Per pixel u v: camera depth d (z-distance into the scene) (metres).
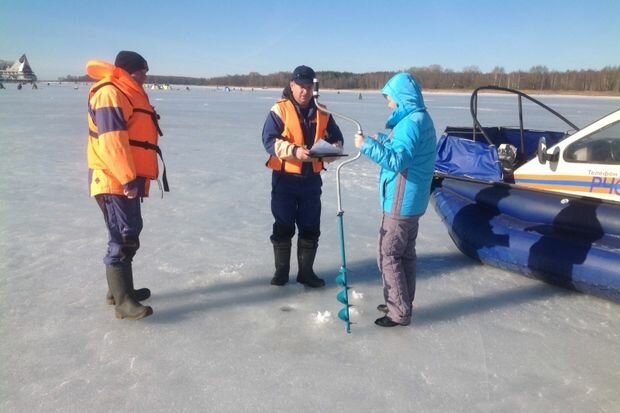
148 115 3.04
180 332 3.05
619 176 3.60
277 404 2.39
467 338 3.05
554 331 3.14
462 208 4.39
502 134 5.82
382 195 3.00
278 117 3.38
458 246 4.47
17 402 2.36
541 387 2.56
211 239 4.78
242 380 2.57
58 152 9.81
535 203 3.89
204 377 2.59
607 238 3.54
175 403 2.38
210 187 7.03
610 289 3.34
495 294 3.68
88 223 5.17
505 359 2.82
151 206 5.94
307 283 3.77
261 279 3.88
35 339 2.92
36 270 3.92
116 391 2.46
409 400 2.44
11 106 25.08
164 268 4.05
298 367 2.70
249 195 6.60
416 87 2.85
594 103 39.94
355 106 31.41
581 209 3.63
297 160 3.41
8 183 6.93
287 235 3.66
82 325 3.10
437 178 4.81
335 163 9.18
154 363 2.71
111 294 3.33
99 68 2.92
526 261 3.76
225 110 25.98
